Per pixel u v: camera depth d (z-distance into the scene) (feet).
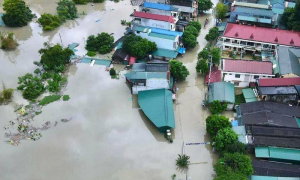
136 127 172.86
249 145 146.92
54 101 191.31
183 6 274.36
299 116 163.02
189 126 172.55
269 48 221.05
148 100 180.24
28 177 145.07
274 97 174.60
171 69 197.77
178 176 144.56
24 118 178.91
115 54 224.74
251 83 194.29
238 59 208.23
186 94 196.54
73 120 177.27
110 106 187.62
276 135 148.97
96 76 215.10
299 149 142.82
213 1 321.32
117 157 154.51
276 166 136.05
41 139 165.27
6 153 157.07
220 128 154.40
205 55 214.48
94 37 245.04
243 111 168.45
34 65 227.20
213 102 174.50
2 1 325.21
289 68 188.14
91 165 150.51
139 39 226.38
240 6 266.77
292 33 219.41
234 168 132.57
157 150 158.30
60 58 219.61
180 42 236.02
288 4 270.87
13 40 252.21
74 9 297.12
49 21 275.80
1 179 144.05
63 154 156.46
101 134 168.04
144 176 144.56
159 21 236.22
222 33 244.63
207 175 144.97
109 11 307.99
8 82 208.33
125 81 209.56
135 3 323.78
